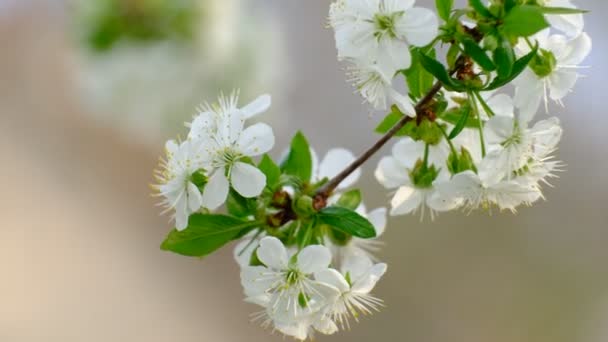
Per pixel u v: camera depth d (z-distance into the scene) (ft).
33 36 4.27
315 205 2.20
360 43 2.14
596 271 4.30
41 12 4.26
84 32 3.21
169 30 3.21
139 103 3.31
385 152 4.11
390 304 4.24
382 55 2.14
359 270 2.23
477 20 2.13
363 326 4.18
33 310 4.18
